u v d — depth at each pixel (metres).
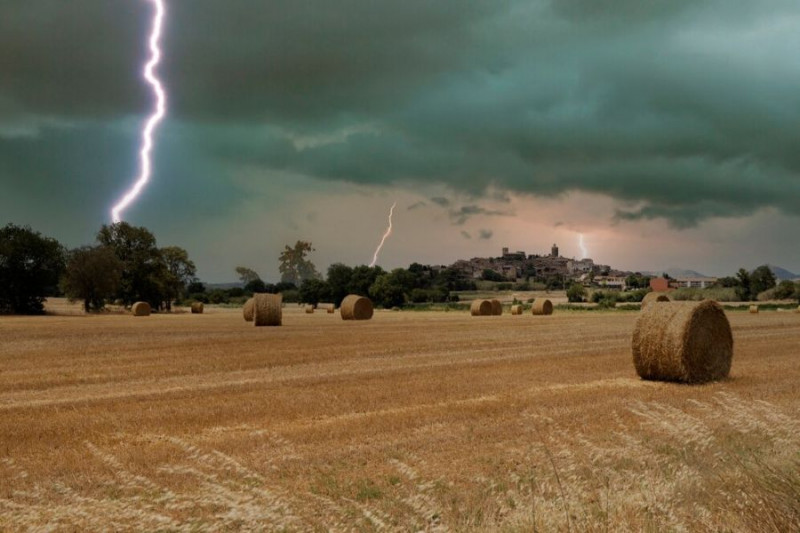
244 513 5.29
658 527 5.44
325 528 5.57
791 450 7.48
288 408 13.36
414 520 5.79
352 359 22.89
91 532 5.77
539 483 7.12
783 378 17.42
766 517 5.48
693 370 16.98
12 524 5.95
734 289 105.62
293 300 153.00
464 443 9.99
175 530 5.61
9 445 10.34
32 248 75.00
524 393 15.02
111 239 92.94
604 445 8.99
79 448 10.07
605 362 21.53
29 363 21.84
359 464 8.79
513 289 161.75
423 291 116.81
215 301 134.75
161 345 28.22
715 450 8.17
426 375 18.42
